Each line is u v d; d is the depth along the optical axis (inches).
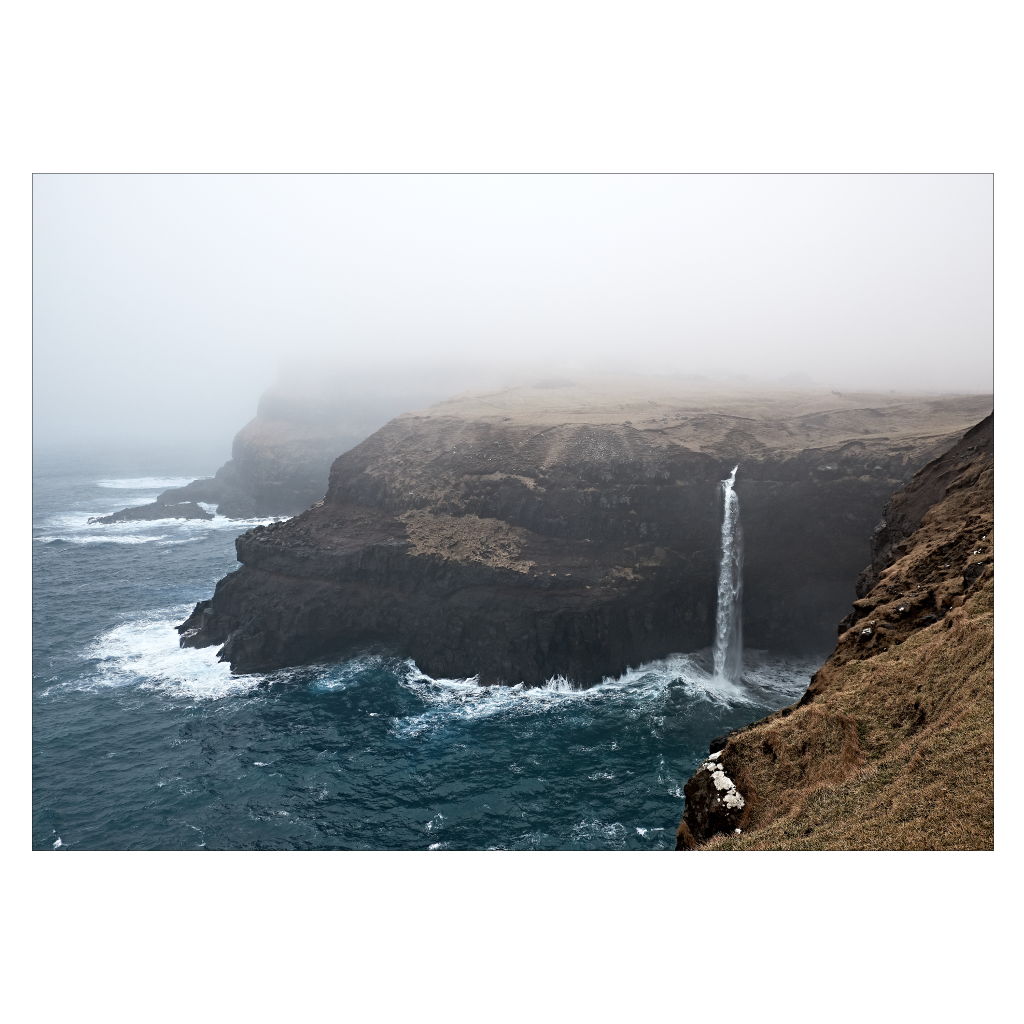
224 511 5999.0
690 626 2928.2
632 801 1875.0
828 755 734.5
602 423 3501.5
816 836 596.1
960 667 707.4
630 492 2992.1
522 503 3063.5
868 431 3472.0
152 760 2075.5
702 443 3216.0
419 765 2062.0
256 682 2659.9
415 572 2854.3
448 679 2701.8
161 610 3435.0
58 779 1958.7
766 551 3011.8
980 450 1466.5
